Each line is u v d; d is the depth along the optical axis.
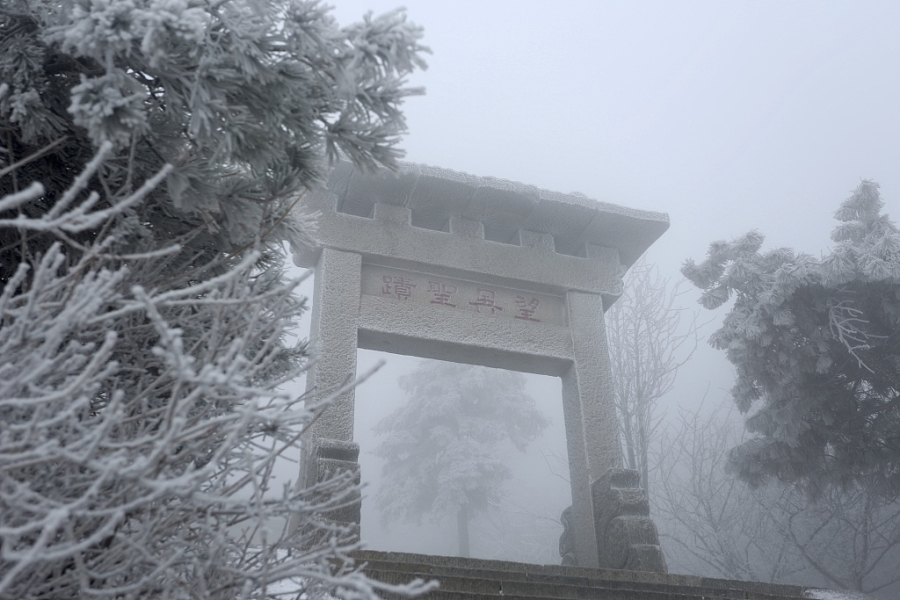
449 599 5.32
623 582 6.43
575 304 9.80
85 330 2.23
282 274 3.29
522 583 5.84
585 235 10.28
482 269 9.49
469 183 9.45
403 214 9.44
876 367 10.70
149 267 2.57
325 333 8.36
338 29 2.52
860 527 13.34
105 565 1.91
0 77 2.61
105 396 2.64
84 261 1.88
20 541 1.94
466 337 9.08
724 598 6.28
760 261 11.11
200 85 2.46
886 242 10.18
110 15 2.19
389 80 2.77
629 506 8.20
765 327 10.51
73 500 1.86
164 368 2.61
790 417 10.52
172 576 1.96
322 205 9.09
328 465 6.96
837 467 10.84
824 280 10.40
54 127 2.79
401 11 2.51
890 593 13.57
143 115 2.29
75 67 2.80
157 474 1.84
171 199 2.98
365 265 9.20
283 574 1.96
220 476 2.11
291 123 2.76
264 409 2.23
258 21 2.54
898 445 10.64
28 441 1.59
